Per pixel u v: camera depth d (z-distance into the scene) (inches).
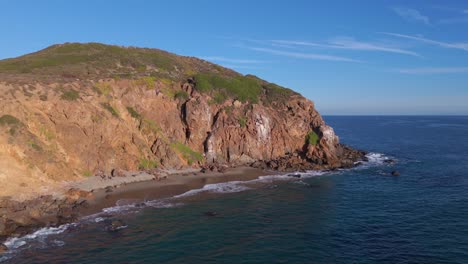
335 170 2817.4
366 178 2524.6
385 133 6707.7
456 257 1221.1
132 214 1681.8
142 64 3440.0
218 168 2701.8
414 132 6914.4
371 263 1188.5
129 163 2385.6
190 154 2778.1
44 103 2188.7
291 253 1266.0
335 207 1820.9
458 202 1873.8
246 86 3440.0
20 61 3075.8
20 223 1517.0
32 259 1200.2
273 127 3198.8
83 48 3698.3
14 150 1873.8
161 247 1310.3
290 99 3489.2
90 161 2207.2
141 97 2847.0
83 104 2359.7
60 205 1732.3
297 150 3230.8
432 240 1369.3
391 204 1863.9
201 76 3297.2
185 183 2303.2
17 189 1738.4
